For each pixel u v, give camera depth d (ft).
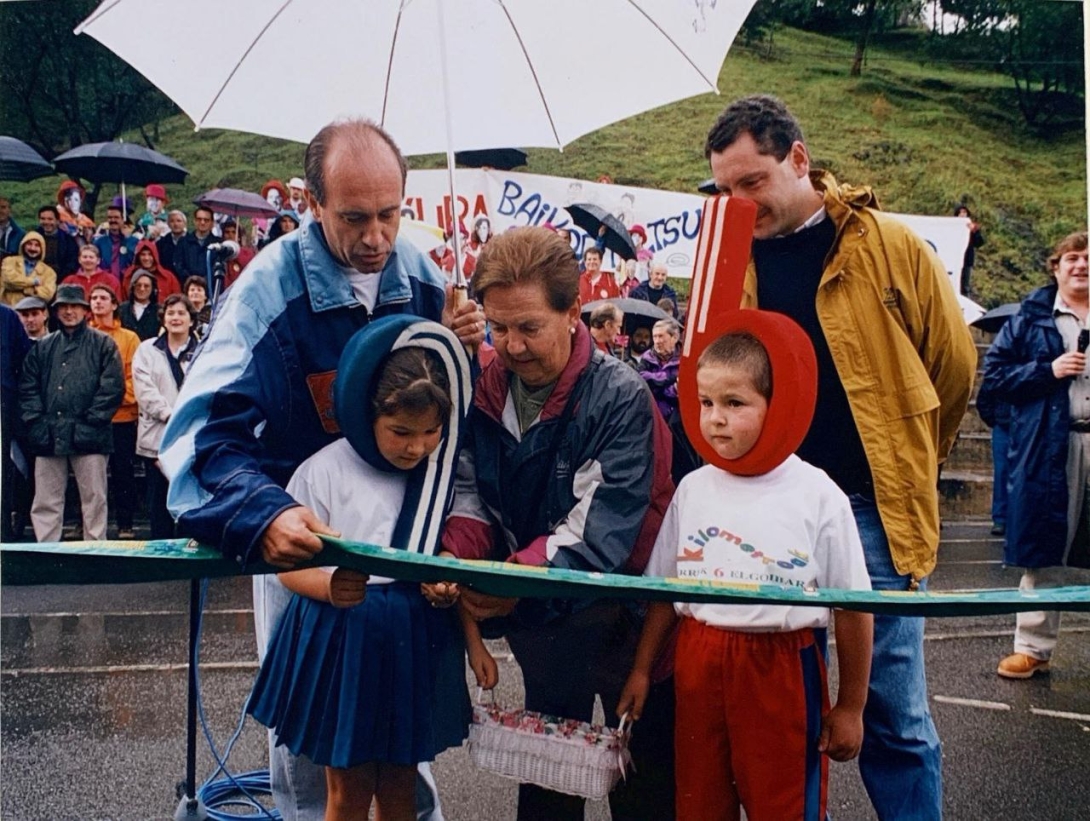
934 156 50.52
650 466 8.45
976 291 45.39
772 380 7.86
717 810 8.23
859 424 9.29
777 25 56.24
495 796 12.00
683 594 7.29
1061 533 16.31
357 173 8.04
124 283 29.66
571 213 25.34
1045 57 52.42
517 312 8.05
